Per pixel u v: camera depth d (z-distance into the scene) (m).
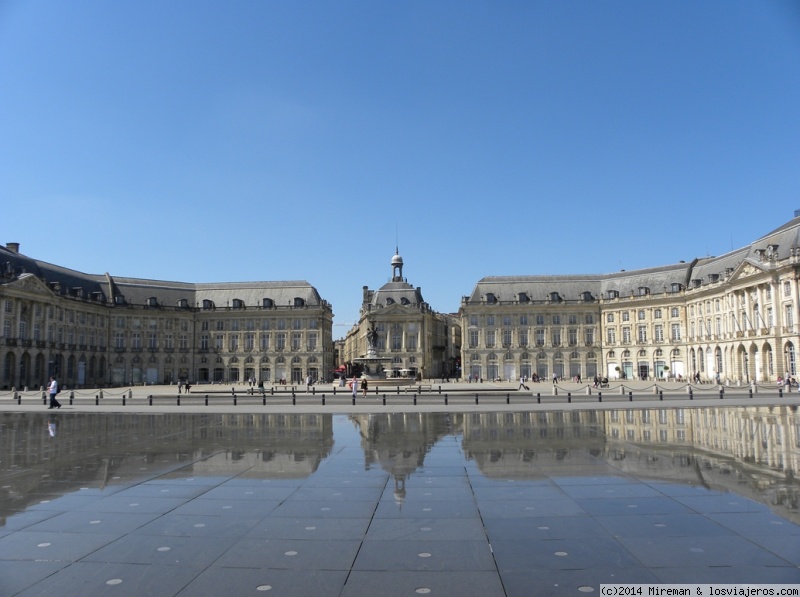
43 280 90.88
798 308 75.50
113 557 9.69
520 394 51.47
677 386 80.44
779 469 16.41
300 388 82.00
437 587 8.45
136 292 113.81
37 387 88.25
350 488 14.39
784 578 8.73
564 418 32.03
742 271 86.81
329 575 8.89
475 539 10.46
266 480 15.39
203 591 8.36
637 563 9.30
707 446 20.84
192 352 116.81
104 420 32.97
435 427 27.78
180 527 11.27
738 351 89.12
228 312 117.38
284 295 119.56
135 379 111.06
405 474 16.06
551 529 10.98
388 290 126.25
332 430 26.81
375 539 10.50
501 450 20.23
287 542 10.37
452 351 159.00
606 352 114.81
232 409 40.00
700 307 100.88
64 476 16.12
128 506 12.82
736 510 12.15
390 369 119.88
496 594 8.21
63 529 11.18
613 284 117.25
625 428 26.81
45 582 8.69
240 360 116.94
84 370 101.50
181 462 18.22
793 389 65.44
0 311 81.50
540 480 15.16
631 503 12.77
